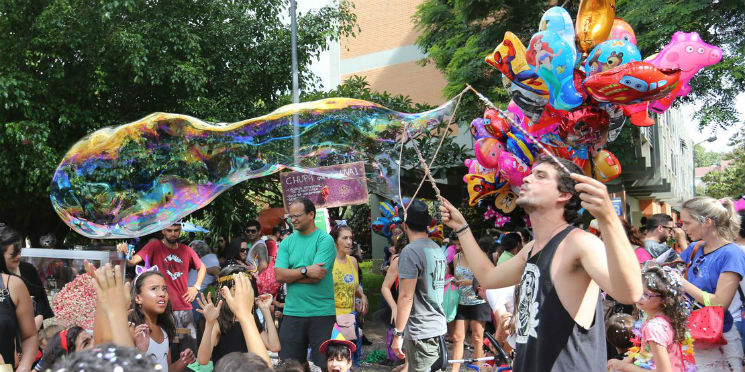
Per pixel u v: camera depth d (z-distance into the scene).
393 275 5.33
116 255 3.32
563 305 1.90
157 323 3.50
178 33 8.77
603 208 1.70
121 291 2.19
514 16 9.38
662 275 2.84
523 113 3.91
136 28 8.47
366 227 19.72
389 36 17.30
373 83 17.44
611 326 3.56
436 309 4.02
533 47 3.40
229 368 1.79
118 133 4.46
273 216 8.80
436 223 5.49
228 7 9.73
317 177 6.30
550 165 2.04
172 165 4.56
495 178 4.44
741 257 3.54
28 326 3.05
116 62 8.52
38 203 8.84
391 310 5.27
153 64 8.48
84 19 7.98
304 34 10.26
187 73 8.56
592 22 3.45
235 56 9.80
